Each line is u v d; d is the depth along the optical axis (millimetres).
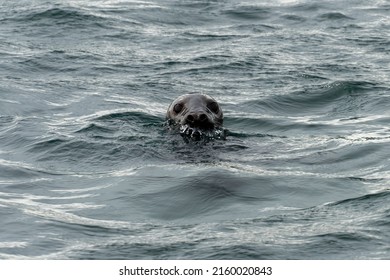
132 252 24000
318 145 34281
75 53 49219
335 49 51531
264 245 24156
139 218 26562
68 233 25344
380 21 58438
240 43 52656
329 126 37938
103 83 44188
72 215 26781
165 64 47969
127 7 59844
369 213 26359
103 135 35000
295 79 45406
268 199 27750
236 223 25828
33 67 46469
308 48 51750
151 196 28047
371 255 23562
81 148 33406
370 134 36281
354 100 42000
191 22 57500
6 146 34062
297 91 43188
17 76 44781
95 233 25375
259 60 48906
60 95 41781
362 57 49906
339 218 26031
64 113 39031
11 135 35219
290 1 63188
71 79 44750
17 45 50281
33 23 54562
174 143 33812
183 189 28266
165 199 27766
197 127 34781
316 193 28328
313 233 24875
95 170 31156
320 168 31219
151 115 38656
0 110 39000
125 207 27375
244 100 41812
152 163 31406
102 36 53000
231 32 55344
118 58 48844
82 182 29828
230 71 46812
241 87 44094
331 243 24219
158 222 26250
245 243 24266
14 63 46812
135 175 29969
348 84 43812
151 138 34531
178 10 59969
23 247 24344
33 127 36219
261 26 56938
